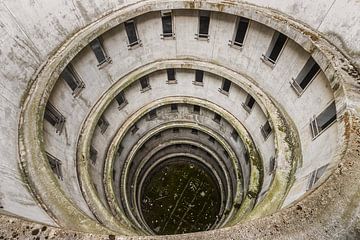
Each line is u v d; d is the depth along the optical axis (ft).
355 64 45.19
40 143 44.24
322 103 50.39
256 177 63.72
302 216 29.45
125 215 62.08
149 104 76.84
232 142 80.33
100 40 58.85
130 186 80.07
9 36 45.73
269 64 60.70
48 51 52.54
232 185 80.74
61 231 28.30
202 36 65.41
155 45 67.15
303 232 28.58
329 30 49.24
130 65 67.41
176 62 69.31
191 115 83.92
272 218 29.32
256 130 68.74
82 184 53.31
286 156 54.34
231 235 28.30
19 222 28.71
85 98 60.95
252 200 58.90
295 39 51.55
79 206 44.83
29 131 44.91
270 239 28.12
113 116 70.18
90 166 59.26
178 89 77.20
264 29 57.41
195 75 73.20
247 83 65.46
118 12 58.95
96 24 57.41
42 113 47.01
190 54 69.36
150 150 88.84
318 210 29.81
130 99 72.95
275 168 53.62
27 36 48.67
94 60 59.98
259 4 56.59
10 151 41.63
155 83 74.38
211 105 77.05
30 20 48.80
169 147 93.40
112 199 60.70
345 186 31.40
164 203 89.45
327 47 48.19
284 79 58.95
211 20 61.67
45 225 28.68
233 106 74.23
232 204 73.61
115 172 72.33
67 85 55.93
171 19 63.00
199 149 93.81
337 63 45.39
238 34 61.93
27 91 48.65
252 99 67.46
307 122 54.24
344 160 33.55
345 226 28.99
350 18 45.96
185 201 89.81
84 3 55.88
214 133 83.41
